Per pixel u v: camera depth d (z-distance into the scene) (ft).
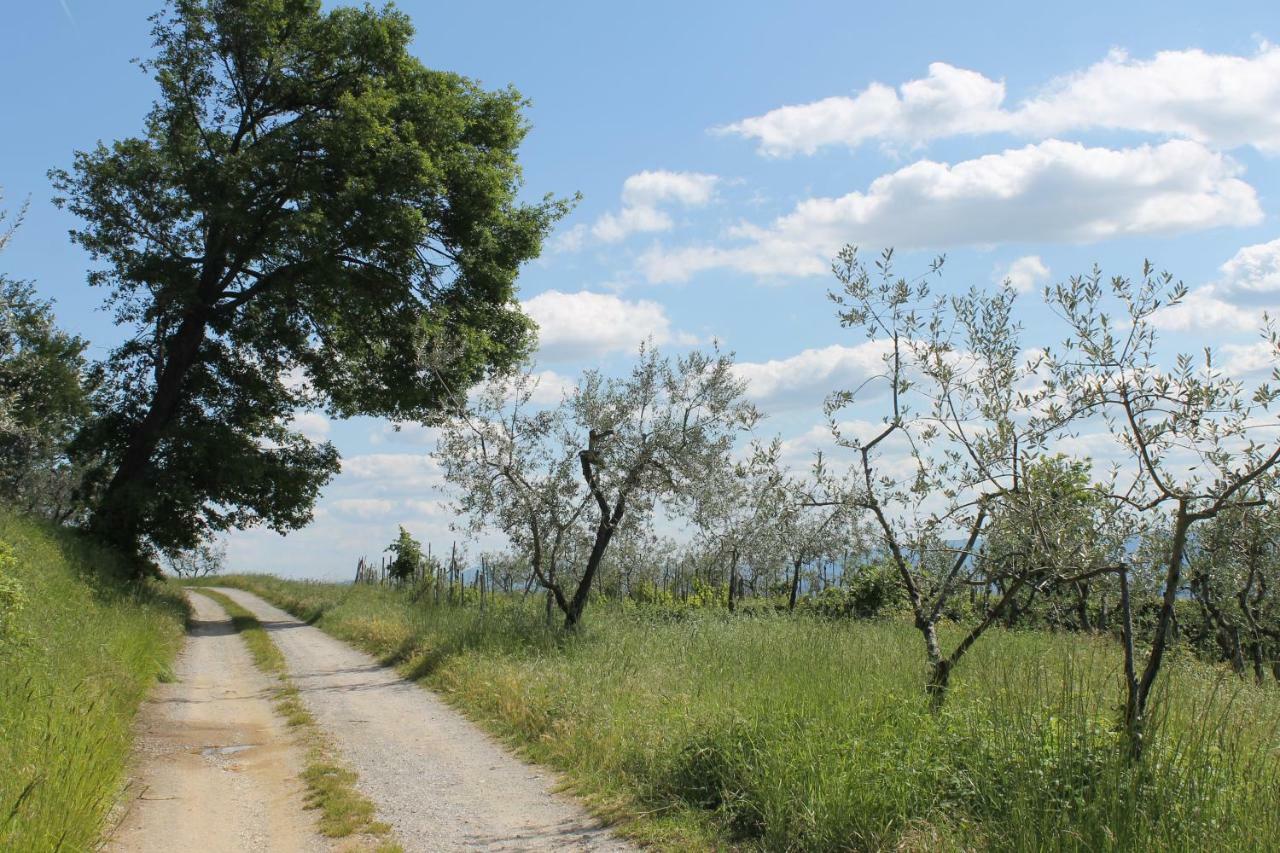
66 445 95.45
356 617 79.10
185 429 89.61
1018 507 21.93
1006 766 19.43
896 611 56.29
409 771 29.40
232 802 26.48
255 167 84.48
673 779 24.95
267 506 95.20
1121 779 17.58
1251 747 19.83
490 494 56.34
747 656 38.63
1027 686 22.15
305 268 87.97
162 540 93.25
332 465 102.73
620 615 60.23
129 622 57.06
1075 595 25.02
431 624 61.72
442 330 71.77
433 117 91.15
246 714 40.40
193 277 87.40
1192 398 19.51
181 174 86.53
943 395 24.56
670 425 54.24
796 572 66.54
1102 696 22.38
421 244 92.12
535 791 26.68
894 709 23.99
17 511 74.08
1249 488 19.74
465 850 21.75
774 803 21.38
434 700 42.63
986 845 17.62
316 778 28.58
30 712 26.05
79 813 20.47
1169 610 19.70
